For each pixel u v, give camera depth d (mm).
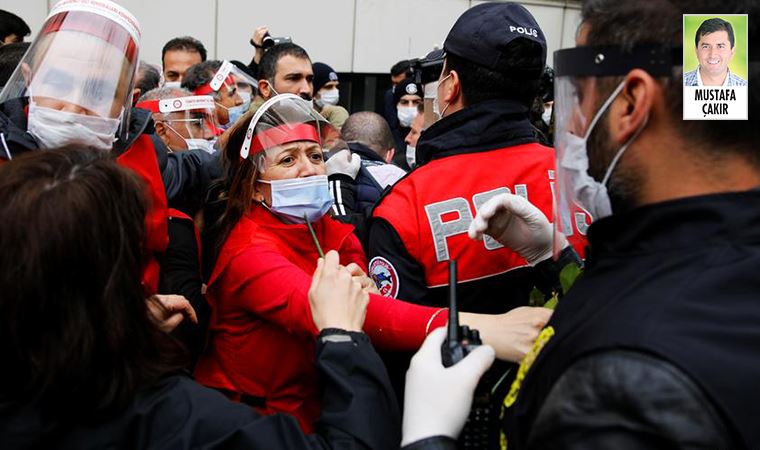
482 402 1322
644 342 743
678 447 700
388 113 5246
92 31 1692
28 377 1022
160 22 5871
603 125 910
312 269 1857
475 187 1688
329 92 5133
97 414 1062
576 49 935
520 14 1727
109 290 1042
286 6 6355
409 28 6887
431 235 1661
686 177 839
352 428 1168
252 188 1864
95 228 1025
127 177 1103
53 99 1629
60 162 1063
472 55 1692
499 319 1396
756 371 734
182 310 1700
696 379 716
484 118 1719
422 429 970
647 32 844
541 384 845
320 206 1850
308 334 1666
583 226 1104
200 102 2887
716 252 798
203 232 2107
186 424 1098
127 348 1071
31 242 988
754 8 817
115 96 1700
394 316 1580
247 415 1148
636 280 821
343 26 6617
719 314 758
